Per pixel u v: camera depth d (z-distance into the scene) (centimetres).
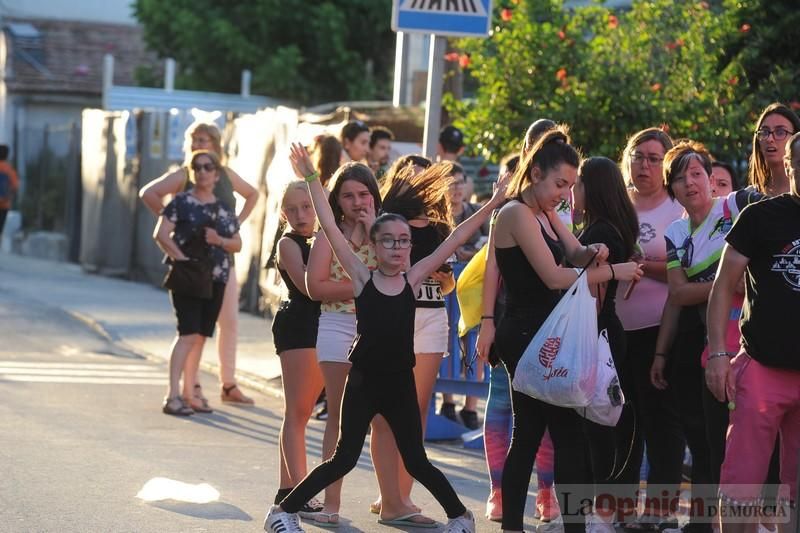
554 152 1669
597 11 3309
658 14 3192
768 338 1564
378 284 1734
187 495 2036
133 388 3161
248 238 4672
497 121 3231
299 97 8544
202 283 2819
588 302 1642
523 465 1705
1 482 2069
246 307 4700
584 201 1808
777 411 1581
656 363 1905
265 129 4488
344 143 2903
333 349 1889
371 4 8675
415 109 3972
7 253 8006
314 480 1734
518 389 1662
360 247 1891
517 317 1688
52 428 2567
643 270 1977
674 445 1952
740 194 1845
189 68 9112
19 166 8712
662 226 2016
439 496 1756
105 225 6212
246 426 2742
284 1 8525
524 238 1655
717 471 1767
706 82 3103
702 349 1878
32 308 4716
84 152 6562
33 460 2247
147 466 2259
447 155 3153
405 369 1738
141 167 5816
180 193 2830
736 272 1598
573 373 1616
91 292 5334
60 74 9581
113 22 11188
